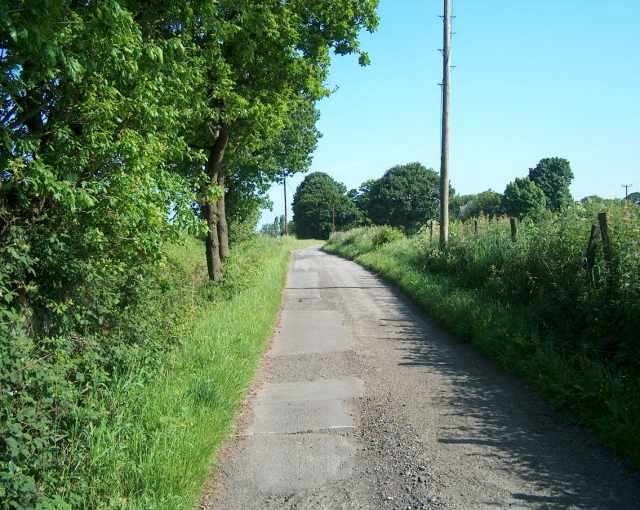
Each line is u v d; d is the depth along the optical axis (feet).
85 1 18.26
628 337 22.17
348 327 38.81
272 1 37.91
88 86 19.22
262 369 28.02
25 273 18.89
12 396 12.84
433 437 18.38
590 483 14.70
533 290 33.24
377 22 47.06
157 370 21.97
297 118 83.92
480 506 13.82
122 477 14.14
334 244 166.91
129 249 22.29
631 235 25.61
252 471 16.44
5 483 10.98
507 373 25.43
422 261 64.44
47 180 16.70
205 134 45.14
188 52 28.50
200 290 45.06
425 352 30.50
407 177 270.87
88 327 21.56
